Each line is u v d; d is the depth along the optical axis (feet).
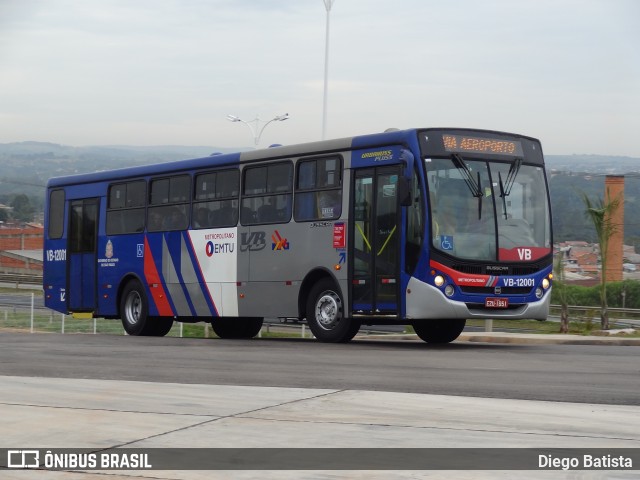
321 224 69.41
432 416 31.78
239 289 76.07
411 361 52.60
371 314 65.87
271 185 73.82
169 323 87.25
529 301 66.08
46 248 95.71
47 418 31.42
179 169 82.17
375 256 65.72
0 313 182.50
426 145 63.93
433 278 62.95
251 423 30.50
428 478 23.54
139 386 39.06
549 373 46.09
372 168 66.13
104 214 89.71
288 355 56.70
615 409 33.40
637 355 59.00
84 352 58.49
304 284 70.79
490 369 47.98
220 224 78.02
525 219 66.85
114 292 88.33
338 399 35.32
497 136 66.90
